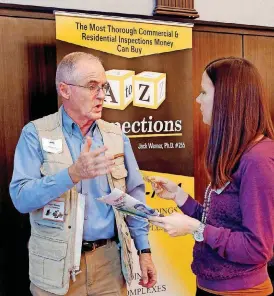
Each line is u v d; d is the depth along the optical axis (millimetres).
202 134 3193
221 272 1569
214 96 1603
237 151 1531
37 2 2674
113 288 1894
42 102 2658
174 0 3061
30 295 2654
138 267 2625
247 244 1461
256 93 1552
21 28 2574
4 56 2547
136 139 2670
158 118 2717
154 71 2678
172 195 1981
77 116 1861
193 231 1568
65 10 2637
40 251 1826
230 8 3348
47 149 1808
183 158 2807
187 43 2750
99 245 1857
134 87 2635
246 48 3363
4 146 2578
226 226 1563
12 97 2584
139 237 2027
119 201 1624
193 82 3162
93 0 2854
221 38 3256
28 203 1725
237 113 1537
